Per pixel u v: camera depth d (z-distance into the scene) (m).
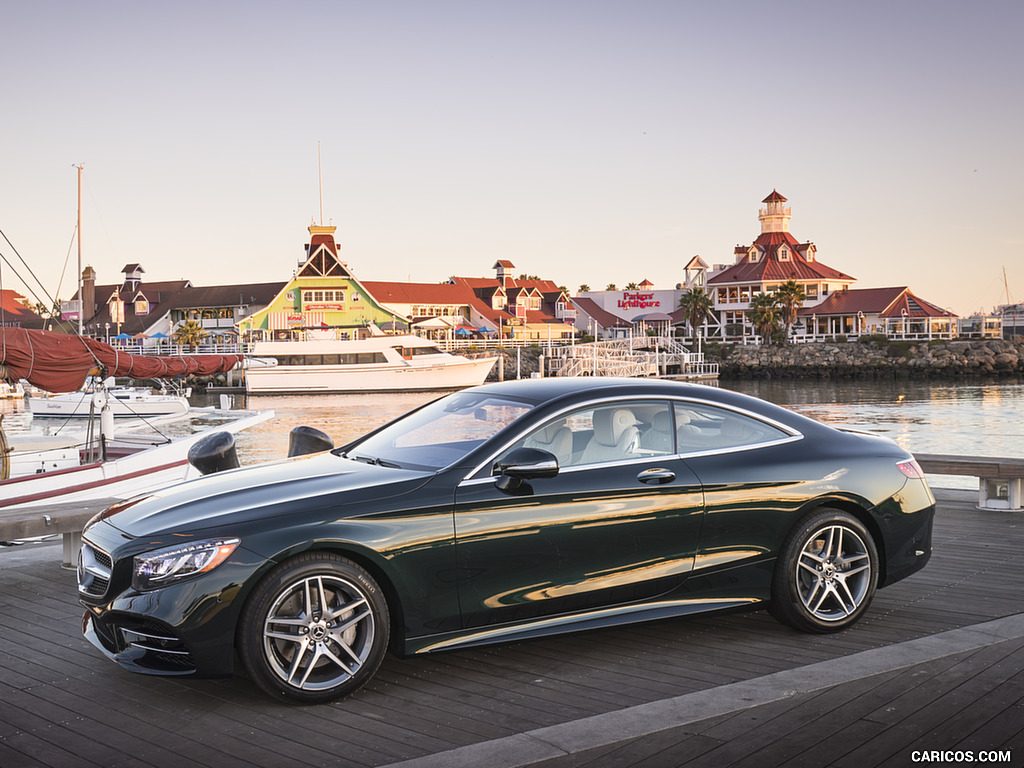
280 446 36.28
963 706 3.70
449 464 4.36
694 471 4.65
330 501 4.08
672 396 4.82
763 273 95.88
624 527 4.46
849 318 94.50
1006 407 49.16
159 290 98.06
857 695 3.84
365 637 4.04
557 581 4.37
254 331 79.88
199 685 4.20
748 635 4.84
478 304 100.56
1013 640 4.51
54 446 18.48
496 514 4.24
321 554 3.98
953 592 5.53
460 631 4.24
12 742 3.58
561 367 75.75
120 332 89.25
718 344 91.50
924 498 5.14
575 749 3.38
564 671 4.34
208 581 3.81
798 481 4.82
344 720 3.78
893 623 4.96
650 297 105.62
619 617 4.50
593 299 109.12
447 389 64.88
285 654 4.00
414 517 4.11
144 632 3.92
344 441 36.22
